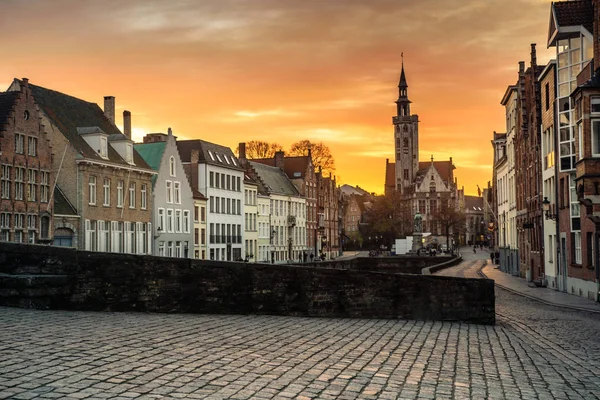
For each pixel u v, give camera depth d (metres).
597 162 32.75
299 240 113.56
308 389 10.79
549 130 47.56
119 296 21.08
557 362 15.59
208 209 81.94
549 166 48.00
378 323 22.03
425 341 17.84
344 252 156.38
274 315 22.59
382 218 156.38
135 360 12.11
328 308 23.28
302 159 118.31
